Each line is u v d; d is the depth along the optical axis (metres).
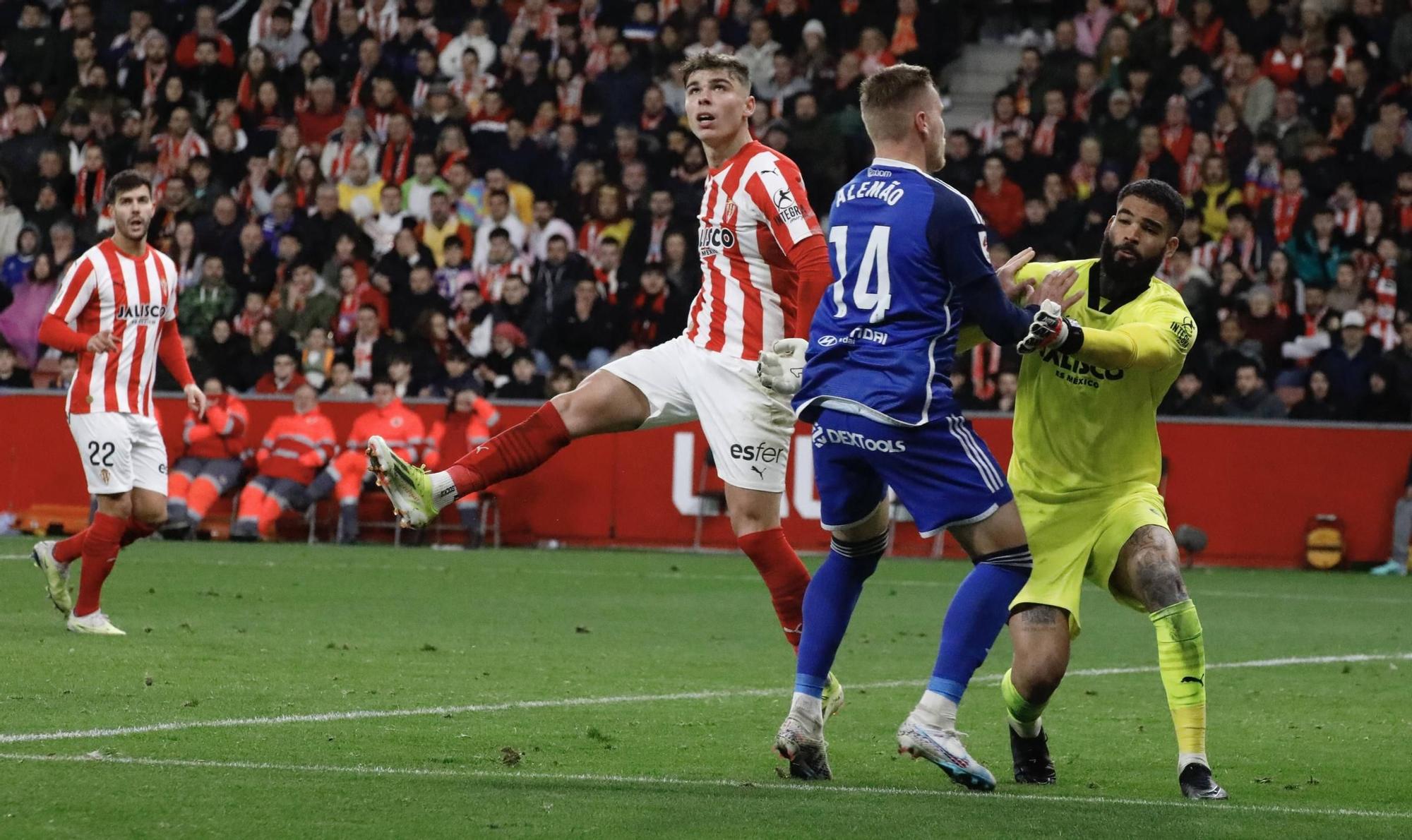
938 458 13.55
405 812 11.85
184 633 24.45
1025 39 59.81
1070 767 15.57
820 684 14.35
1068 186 51.62
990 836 11.56
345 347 51.44
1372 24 54.72
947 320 13.73
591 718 17.47
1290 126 52.66
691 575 38.59
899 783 14.22
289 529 47.28
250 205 56.03
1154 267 15.05
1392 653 26.50
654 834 11.32
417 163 54.28
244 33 60.19
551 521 47.19
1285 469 45.69
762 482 16.78
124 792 12.27
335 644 23.77
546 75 57.31
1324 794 14.08
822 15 57.75
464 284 51.38
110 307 24.75
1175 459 46.03
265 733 15.56
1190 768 13.81
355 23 59.25
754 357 16.78
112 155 57.06
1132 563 14.55
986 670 23.41
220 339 50.50
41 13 61.03
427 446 46.84
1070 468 15.09
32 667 19.88
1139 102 53.69
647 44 58.12
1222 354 47.62
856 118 54.75
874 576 39.47
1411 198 51.47
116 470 24.27
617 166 53.88
